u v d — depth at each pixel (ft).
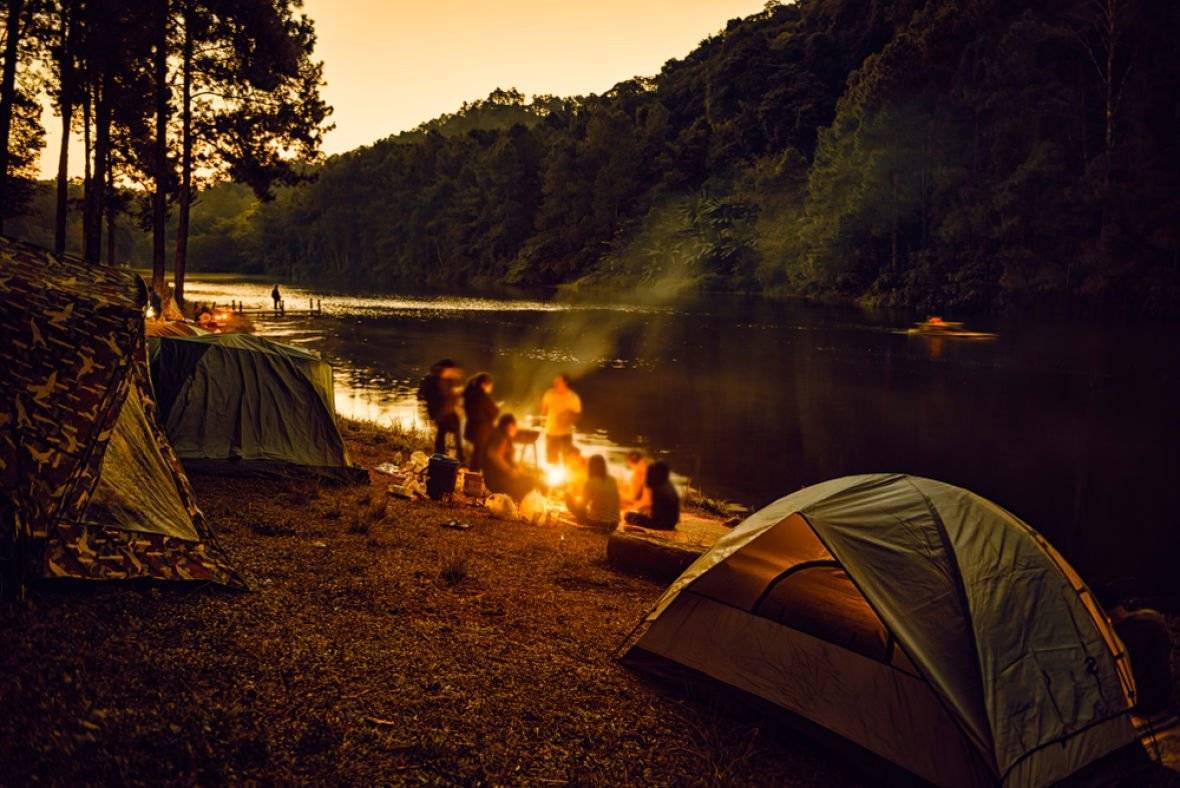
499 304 232.94
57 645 14.75
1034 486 52.44
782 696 16.38
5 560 16.49
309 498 31.14
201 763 12.07
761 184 304.09
